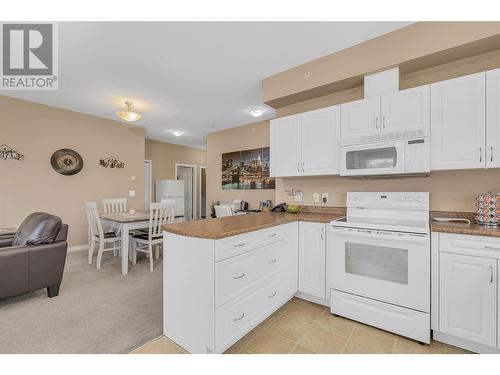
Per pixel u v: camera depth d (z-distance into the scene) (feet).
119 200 14.74
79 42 7.47
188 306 5.34
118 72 9.37
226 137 18.42
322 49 7.86
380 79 7.33
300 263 7.77
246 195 17.15
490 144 5.69
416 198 6.98
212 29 6.87
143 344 5.60
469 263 5.26
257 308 6.03
